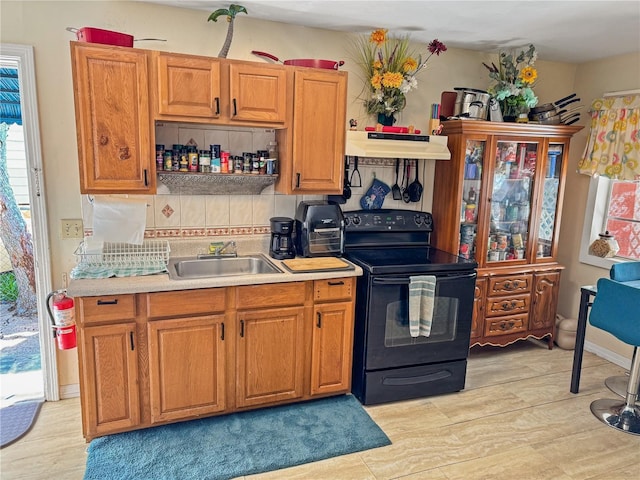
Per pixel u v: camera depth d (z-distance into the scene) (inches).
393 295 104.5
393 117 121.6
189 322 90.6
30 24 91.7
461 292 110.7
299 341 101.5
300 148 104.0
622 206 138.8
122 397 89.2
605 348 139.6
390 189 129.8
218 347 94.1
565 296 154.9
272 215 117.6
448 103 129.4
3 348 134.8
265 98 98.5
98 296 83.9
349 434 95.1
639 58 127.7
